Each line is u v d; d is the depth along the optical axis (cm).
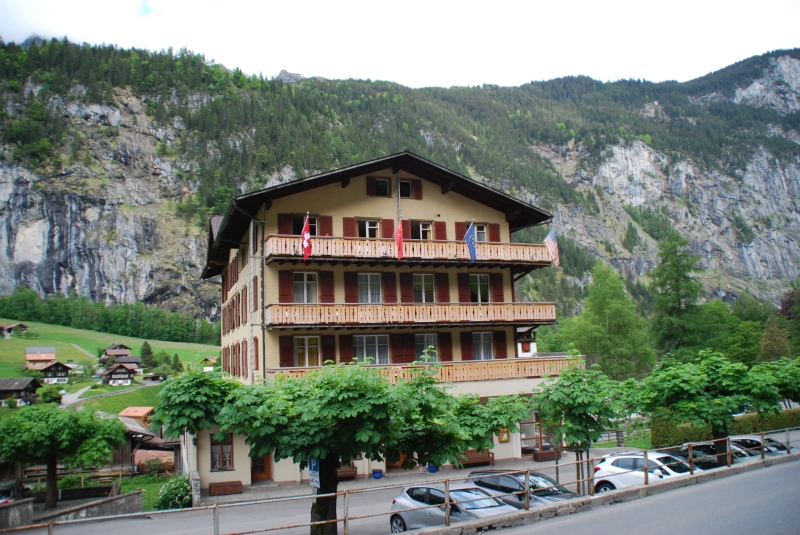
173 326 18925
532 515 1455
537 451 3381
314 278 3222
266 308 3044
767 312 10744
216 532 1115
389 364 3117
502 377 3259
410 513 1659
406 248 3234
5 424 2962
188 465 3030
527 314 3459
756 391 2366
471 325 3384
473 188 3516
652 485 1742
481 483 1862
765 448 2552
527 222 3762
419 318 3225
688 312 5594
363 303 3238
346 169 3241
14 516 2236
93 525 2269
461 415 1750
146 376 11744
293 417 1507
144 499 3203
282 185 3105
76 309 18762
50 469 3036
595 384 1922
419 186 3478
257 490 2781
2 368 12275
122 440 3241
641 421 4156
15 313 18388
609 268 6216
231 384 1616
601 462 2180
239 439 2836
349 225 3294
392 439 1477
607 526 1337
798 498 1505
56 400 8550
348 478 2938
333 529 1502
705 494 1653
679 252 5672
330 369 1509
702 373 2447
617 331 5928
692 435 3641
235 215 3303
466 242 3192
